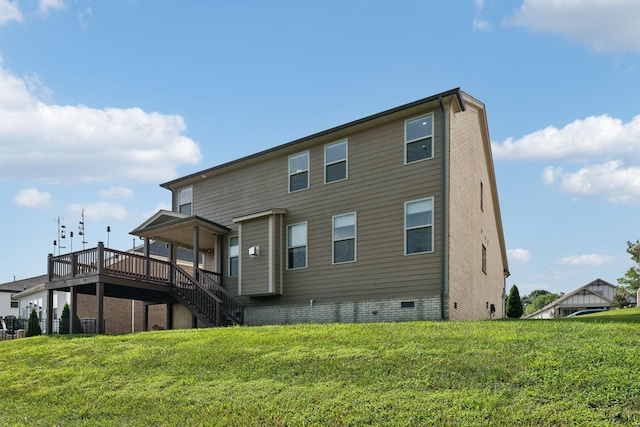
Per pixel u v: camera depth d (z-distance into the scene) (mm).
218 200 17875
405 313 12648
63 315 22547
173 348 8969
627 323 8336
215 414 5621
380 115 13680
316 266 14664
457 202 13352
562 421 4301
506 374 5469
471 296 14641
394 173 13516
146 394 6664
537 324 8625
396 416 4859
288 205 15750
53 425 5996
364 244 13750
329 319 14047
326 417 5086
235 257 16922
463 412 4703
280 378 6496
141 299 17469
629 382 4812
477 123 16672
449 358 6262
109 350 9594
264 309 15477
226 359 7707
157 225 16766
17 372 8938
